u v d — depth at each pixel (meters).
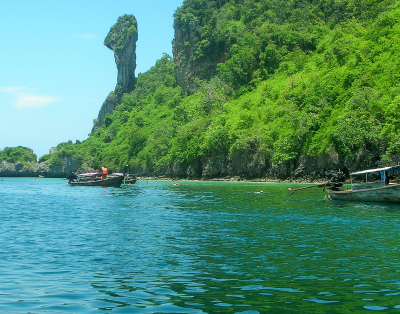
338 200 39.00
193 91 141.88
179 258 16.27
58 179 136.50
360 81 72.00
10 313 10.48
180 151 106.00
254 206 34.69
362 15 103.44
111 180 71.31
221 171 92.12
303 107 81.69
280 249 17.73
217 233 21.78
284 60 105.31
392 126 61.09
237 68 110.75
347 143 65.69
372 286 12.65
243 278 13.55
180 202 39.22
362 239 19.89
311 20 117.19
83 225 25.14
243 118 89.56
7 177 157.50
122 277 13.72
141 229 23.33
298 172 74.25
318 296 11.74
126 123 166.12
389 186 34.44
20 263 15.63
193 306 10.96
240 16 137.38
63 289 12.48
